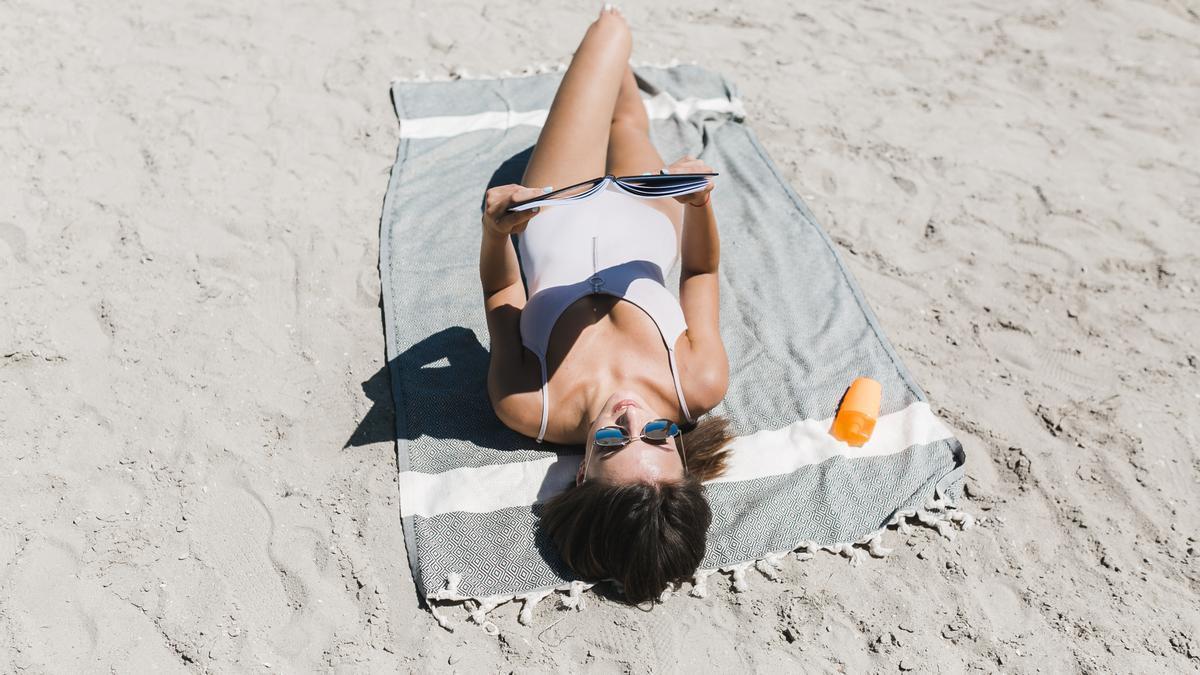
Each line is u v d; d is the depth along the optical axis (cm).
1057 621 311
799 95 548
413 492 330
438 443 348
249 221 431
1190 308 434
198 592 302
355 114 495
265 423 353
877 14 628
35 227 416
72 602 296
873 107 544
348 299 403
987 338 414
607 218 362
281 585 306
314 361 378
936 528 334
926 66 583
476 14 579
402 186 453
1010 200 488
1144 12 648
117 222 423
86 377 361
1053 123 545
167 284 399
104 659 284
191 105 488
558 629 301
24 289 389
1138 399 388
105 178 443
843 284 422
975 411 381
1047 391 391
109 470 332
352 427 355
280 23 551
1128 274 450
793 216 456
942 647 303
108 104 483
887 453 355
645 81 523
